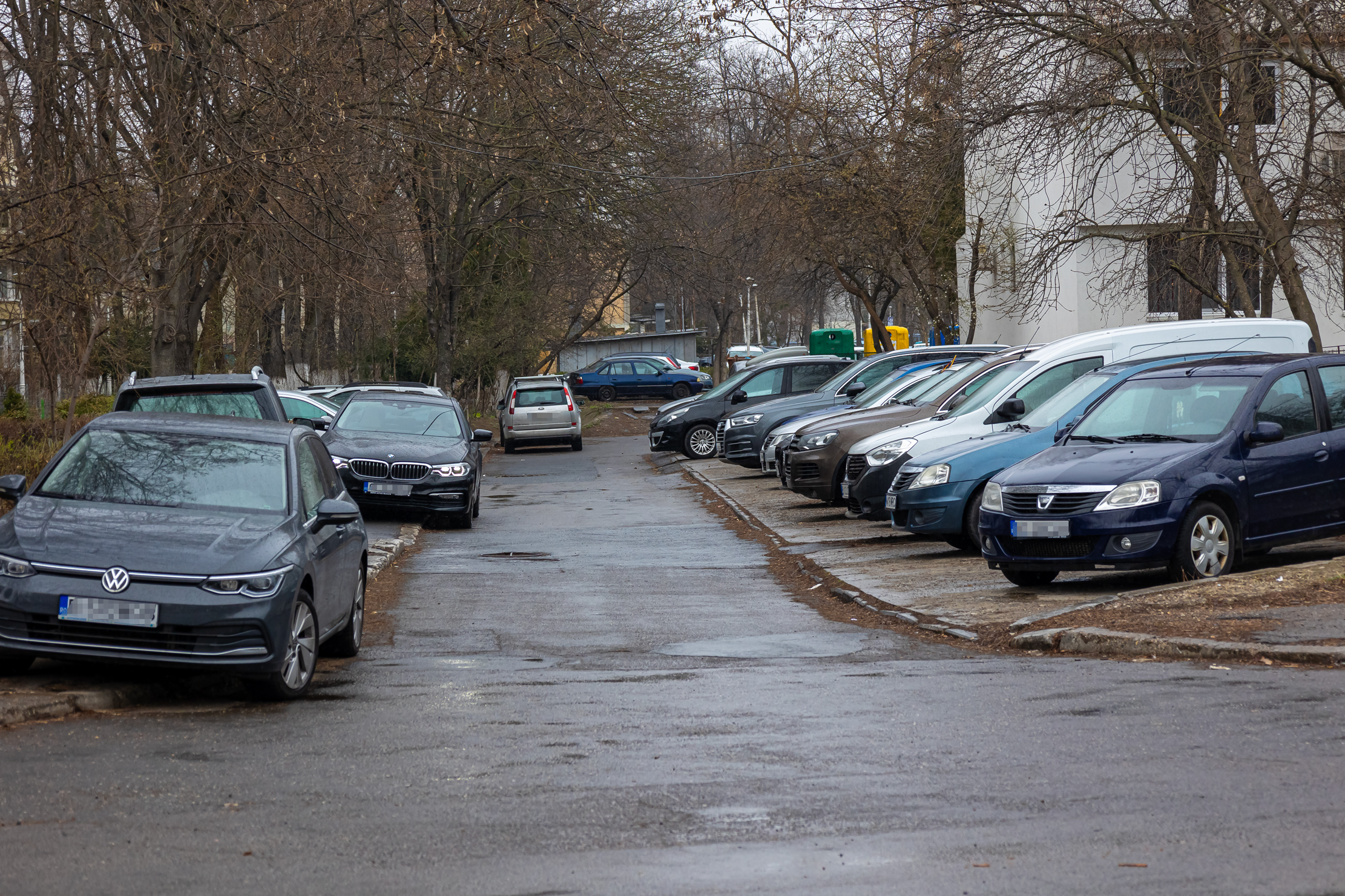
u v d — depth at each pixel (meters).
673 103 58.81
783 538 31.78
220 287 57.16
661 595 23.98
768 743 11.98
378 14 35.44
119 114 32.56
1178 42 33.25
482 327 83.12
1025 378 28.52
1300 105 35.78
